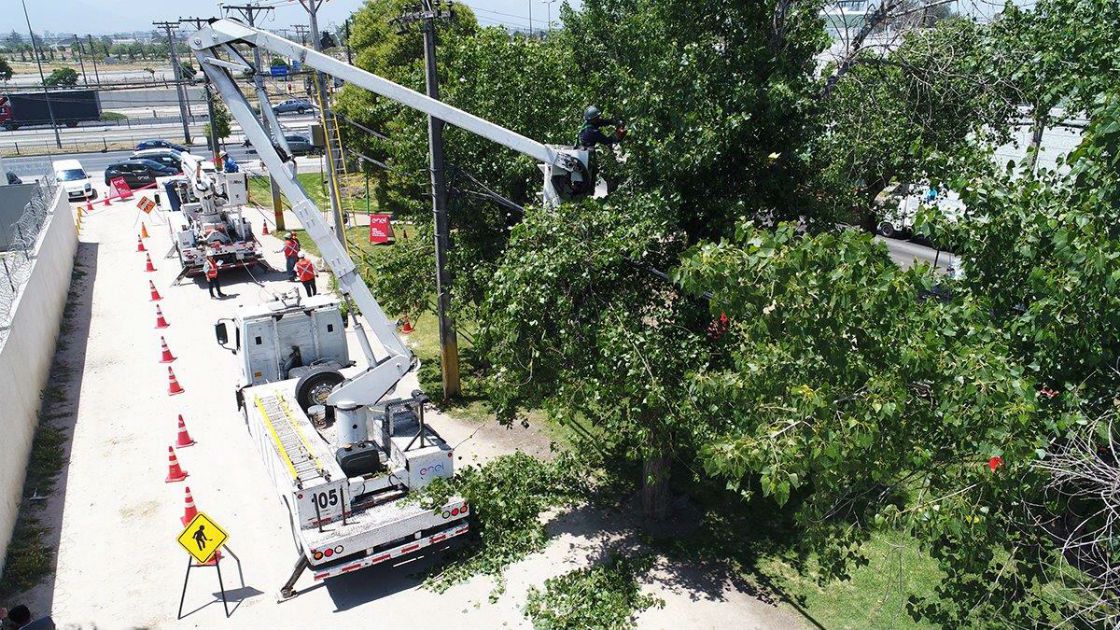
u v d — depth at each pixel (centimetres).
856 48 1149
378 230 2483
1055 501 580
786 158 964
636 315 904
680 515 1123
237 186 2325
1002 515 598
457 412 1441
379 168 2941
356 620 923
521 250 916
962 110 1303
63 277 2122
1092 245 538
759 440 579
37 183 2489
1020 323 604
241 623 919
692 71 920
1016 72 1148
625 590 955
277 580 996
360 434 1020
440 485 996
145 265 2420
